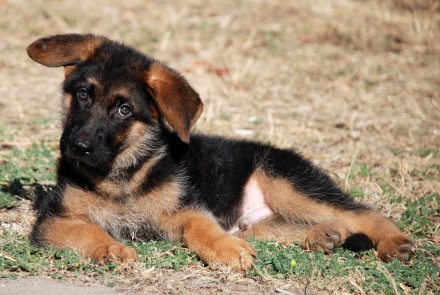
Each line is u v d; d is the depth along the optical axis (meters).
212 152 9.40
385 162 11.95
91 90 8.30
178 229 8.40
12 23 18.59
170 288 7.04
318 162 11.88
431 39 19.05
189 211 8.52
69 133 8.05
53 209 8.27
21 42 17.66
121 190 8.40
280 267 7.54
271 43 18.53
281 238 8.65
